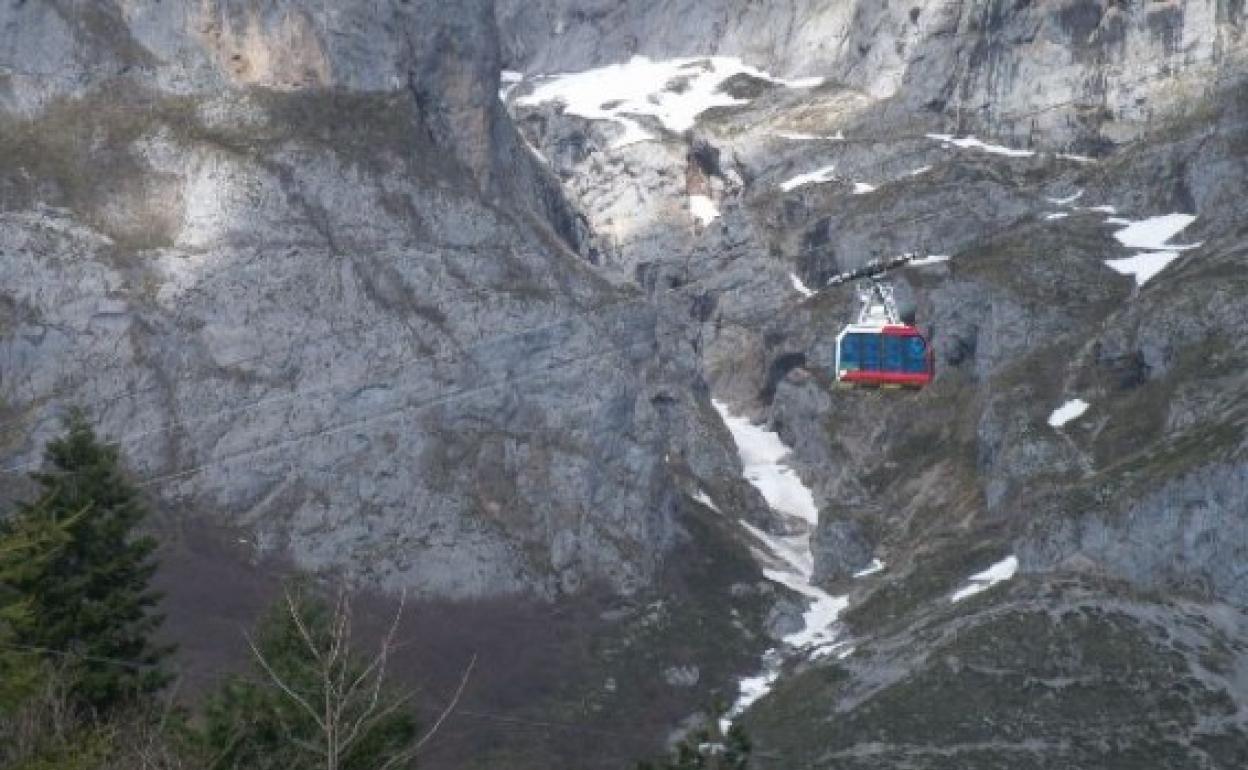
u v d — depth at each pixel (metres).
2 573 67.88
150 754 75.12
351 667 80.12
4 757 66.75
